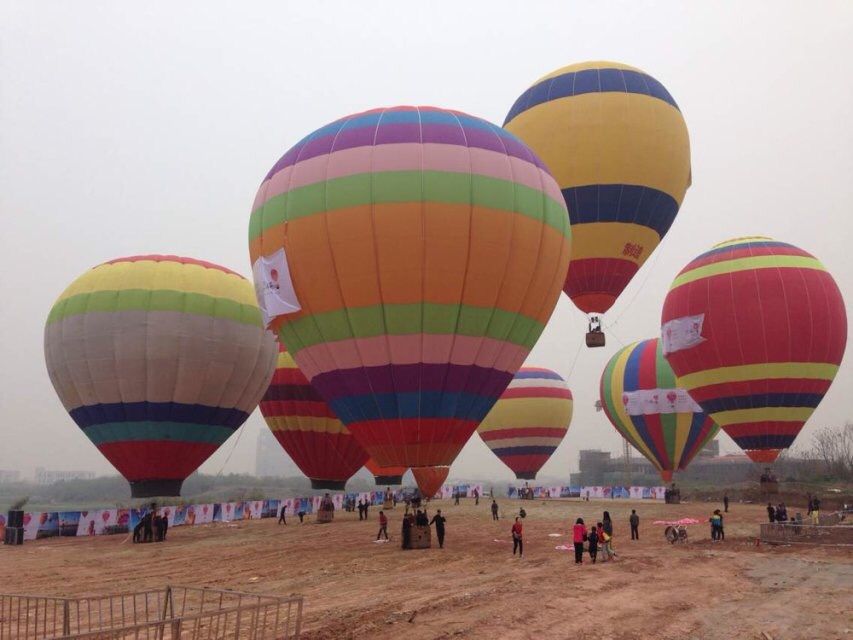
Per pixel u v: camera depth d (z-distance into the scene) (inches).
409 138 821.9
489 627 457.1
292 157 878.4
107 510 1397.6
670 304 1497.3
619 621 481.1
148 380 1219.2
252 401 1373.0
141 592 415.8
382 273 789.9
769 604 543.5
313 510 1998.0
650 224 1253.1
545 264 864.9
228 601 581.0
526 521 1448.1
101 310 1229.1
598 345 1253.1
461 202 798.5
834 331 1344.7
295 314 842.8
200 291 1286.9
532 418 2349.9
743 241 1450.5
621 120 1232.2
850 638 443.2
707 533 1143.0
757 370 1339.8
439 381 808.3
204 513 1600.6
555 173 1250.0
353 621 476.7
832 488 2413.9
